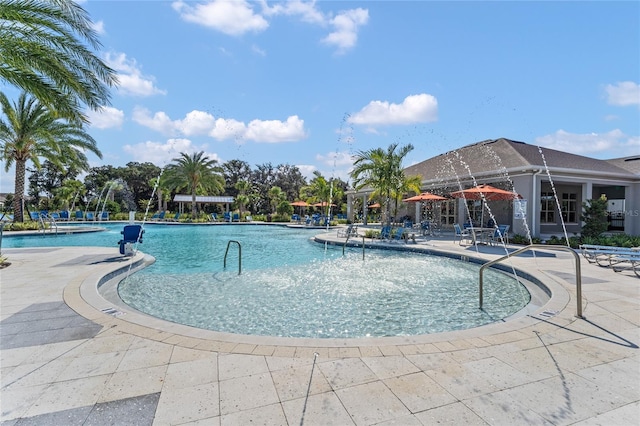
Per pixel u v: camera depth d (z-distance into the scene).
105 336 3.96
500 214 18.83
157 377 3.02
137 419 2.43
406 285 7.95
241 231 25.22
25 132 19.94
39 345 3.71
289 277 8.80
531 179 15.84
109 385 2.89
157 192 47.34
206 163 35.78
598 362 3.32
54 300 5.43
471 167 19.97
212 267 10.34
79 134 21.97
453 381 2.96
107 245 15.89
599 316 4.70
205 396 2.72
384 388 2.84
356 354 3.48
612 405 2.61
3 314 4.74
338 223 30.61
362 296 7.02
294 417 2.45
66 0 7.97
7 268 8.25
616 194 19.89
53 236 19.88
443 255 11.95
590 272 8.00
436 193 22.88
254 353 3.50
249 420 2.42
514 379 2.99
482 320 5.66
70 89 9.08
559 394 2.76
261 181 57.75
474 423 2.39
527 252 11.86
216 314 5.93
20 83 8.50
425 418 2.44
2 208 29.73
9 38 7.96
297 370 3.15
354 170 19.41
